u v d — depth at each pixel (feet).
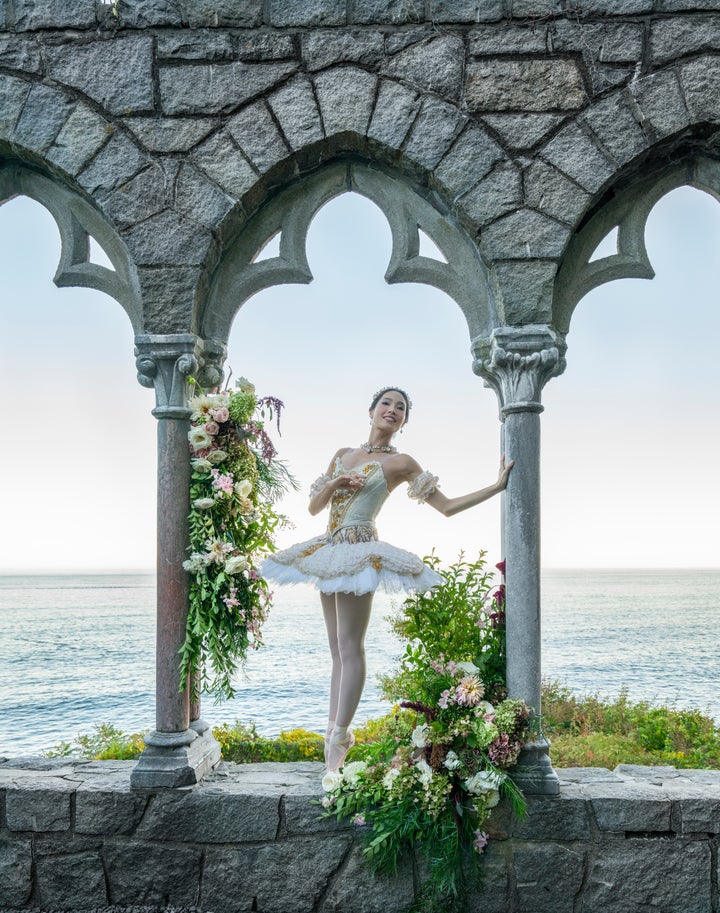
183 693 11.51
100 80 11.83
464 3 11.61
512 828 10.63
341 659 11.42
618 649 103.96
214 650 11.24
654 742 26.86
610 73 11.42
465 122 11.48
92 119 11.80
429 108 11.53
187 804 10.89
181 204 11.68
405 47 11.64
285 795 10.88
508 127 11.44
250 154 11.68
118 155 11.77
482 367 11.96
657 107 11.33
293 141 11.62
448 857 10.24
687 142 11.68
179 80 11.78
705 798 10.58
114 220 11.69
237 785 11.25
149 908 10.77
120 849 10.89
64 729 54.34
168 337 11.55
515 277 11.31
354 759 11.91
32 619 142.61
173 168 11.70
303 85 11.66
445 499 11.28
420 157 11.50
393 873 10.61
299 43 11.76
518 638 11.08
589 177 11.34
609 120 11.37
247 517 11.77
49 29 11.92
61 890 10.90
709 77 11.30
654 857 10.47
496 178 11.40
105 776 11.61
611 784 11.30
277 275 12.37
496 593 11.74
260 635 11.83
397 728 10.93
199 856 10.84
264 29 11.80
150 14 11.83
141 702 65.31
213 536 11.47
